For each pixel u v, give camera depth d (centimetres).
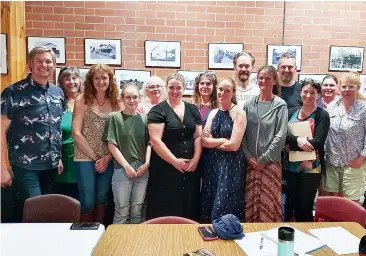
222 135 280
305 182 294
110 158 293
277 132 282
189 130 281
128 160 286
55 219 218
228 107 282
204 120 312
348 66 448
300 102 329
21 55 362
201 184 297
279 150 280
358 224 204
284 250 149
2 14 332
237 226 184
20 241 176
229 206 282
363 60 448
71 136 306
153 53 437
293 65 337
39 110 272
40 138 274
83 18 428
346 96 300
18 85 268
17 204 284
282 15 440
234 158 283
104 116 291
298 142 286
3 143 267
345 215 222
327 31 443
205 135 284
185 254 165
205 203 291
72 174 309
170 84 281
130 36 434
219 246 175
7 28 335
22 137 270
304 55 445
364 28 445
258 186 286
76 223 198
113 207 312
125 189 285
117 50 434
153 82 323
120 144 284
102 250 170
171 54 438
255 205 287
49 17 425
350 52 446
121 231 192
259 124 282
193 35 437
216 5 435
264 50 443
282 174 311
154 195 289
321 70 447
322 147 288
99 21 430
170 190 284
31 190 277
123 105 301
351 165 303
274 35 442
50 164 281
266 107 284
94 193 293
